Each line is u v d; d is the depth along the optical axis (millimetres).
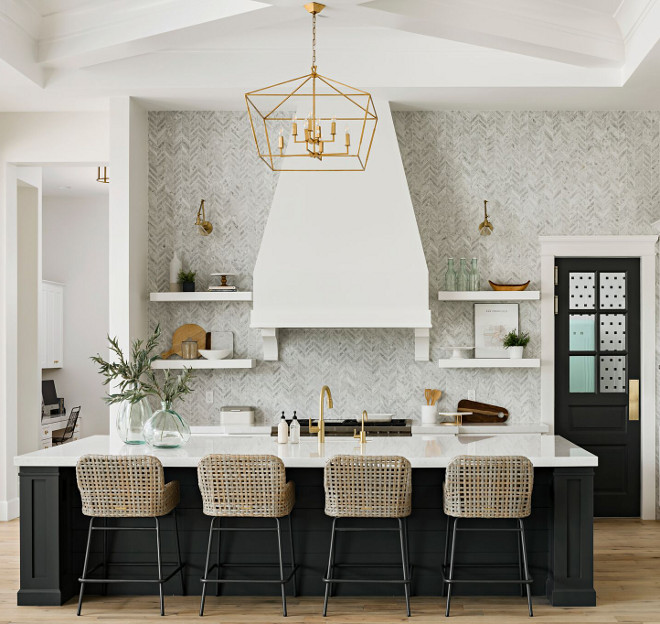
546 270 6195
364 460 3818
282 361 6195
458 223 6227
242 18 4582
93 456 3887
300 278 5758
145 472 3875
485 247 6227
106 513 3926
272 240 5797
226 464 3846
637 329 6305
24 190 7074
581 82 5578
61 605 4145
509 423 6145
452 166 6238
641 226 6215
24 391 6996
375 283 5742
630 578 4613
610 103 6000
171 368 6051
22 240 7062
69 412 9688
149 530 4305
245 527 4289
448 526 4238
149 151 6246
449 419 6160
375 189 5824
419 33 4875
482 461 3803
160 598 4070
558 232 6215
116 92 5699
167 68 5617
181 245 6246
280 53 5617
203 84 5613
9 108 6160
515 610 4039
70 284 9781
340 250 5773
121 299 5781
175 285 6094
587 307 6305
